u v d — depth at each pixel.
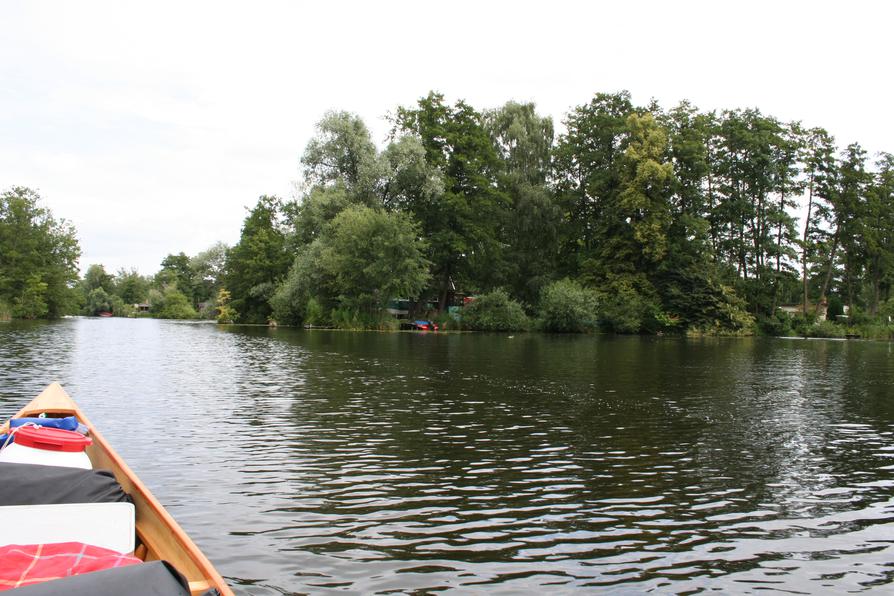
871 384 18.03
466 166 51.00
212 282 85.00
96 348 25.91
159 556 4.10
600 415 12.36
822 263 62.56
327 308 47.88
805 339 50.34
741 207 55.03
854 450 9.80
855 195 58.25
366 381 16.61
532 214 53.47
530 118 56.75
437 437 10.23
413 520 6.48
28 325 45.66
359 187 46.62
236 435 10.07
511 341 36.06
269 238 61.16
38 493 4.50
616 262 52.72
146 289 121.69
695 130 55.44
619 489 7.67
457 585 5.02
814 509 7.03
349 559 5.47
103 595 2.75
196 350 26.03
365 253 44.62
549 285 51.84
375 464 8.57
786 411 13.21
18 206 56.44
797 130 58.53
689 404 13.88
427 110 51.91
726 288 51.81
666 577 5.27
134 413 11.67
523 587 5.02
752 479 8.17
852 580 5.25
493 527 6.34
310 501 6.99
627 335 48.66
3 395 12.91
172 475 7.83
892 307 57.25
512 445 9.79
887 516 6.82
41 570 3.33
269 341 32.31
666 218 50.78
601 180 54.03
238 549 5.62
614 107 58.06
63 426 6.59
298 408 12.51
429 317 50.59
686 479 8.13
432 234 49.47
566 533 6.21
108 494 4.64
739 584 5.15
